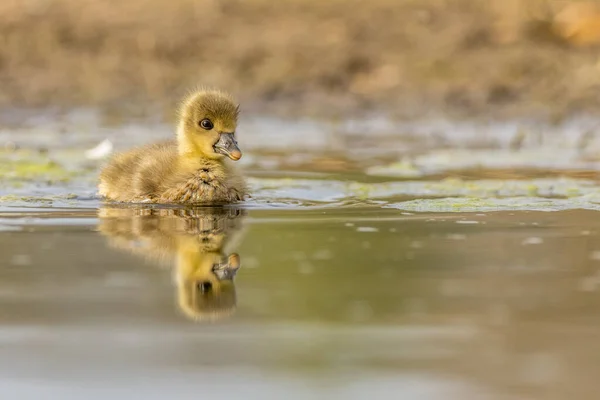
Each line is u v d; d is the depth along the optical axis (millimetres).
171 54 28125
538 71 26797
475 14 29078
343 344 8938
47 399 7684
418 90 26547
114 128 24344
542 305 9992
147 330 9312
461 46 27875
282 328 9367
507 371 8250
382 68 27406
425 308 9898
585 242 12555
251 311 9828
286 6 30078
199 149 15430
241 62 27859
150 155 15914
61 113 26016
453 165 19234
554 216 14312
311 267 11344
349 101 26422
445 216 14258
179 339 9055
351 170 18578
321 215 14258
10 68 27672
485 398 7750
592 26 27938
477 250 12133
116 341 9000
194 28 28969
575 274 11086
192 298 10195
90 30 28812
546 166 19094
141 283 10719
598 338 9039
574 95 25719
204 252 11992
